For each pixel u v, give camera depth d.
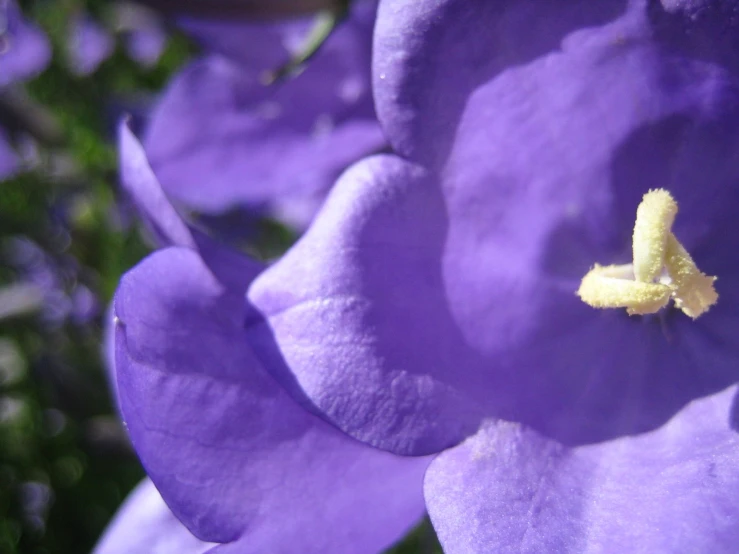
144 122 0.16
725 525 0.07
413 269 0.07
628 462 0.07
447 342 0.07
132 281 0.07
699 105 0.07
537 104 0.07
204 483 0.07
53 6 0.20
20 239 0.19
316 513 0.07
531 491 0.07
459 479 0.07
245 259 0.08
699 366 0.08
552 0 0.07
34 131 0.18
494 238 0.08
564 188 0.08
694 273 0.07
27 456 0.17
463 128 0.07
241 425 0.07
